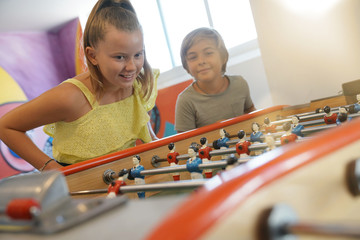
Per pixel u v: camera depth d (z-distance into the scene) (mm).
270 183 332
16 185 435
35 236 366
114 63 1204
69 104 1203
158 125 3889
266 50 2670
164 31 4340
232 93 2020
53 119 1211
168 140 1153
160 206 380
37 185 418
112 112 1366
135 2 4688
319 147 403
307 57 2490
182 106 2004
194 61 1975
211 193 320
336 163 406
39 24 5535
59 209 419
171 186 604
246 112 2172
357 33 2246
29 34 5727
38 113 1167
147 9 4594
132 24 1201
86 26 1231
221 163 738
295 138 782
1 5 4582
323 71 2436
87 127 1296
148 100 1577
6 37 5488
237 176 351
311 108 1702
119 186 685
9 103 5348
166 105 3820
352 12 2240
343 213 404
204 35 1950
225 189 323
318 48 2428
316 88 2494
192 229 271
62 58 6066
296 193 353
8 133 1165
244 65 3336
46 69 5855
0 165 4816
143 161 1074
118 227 341
